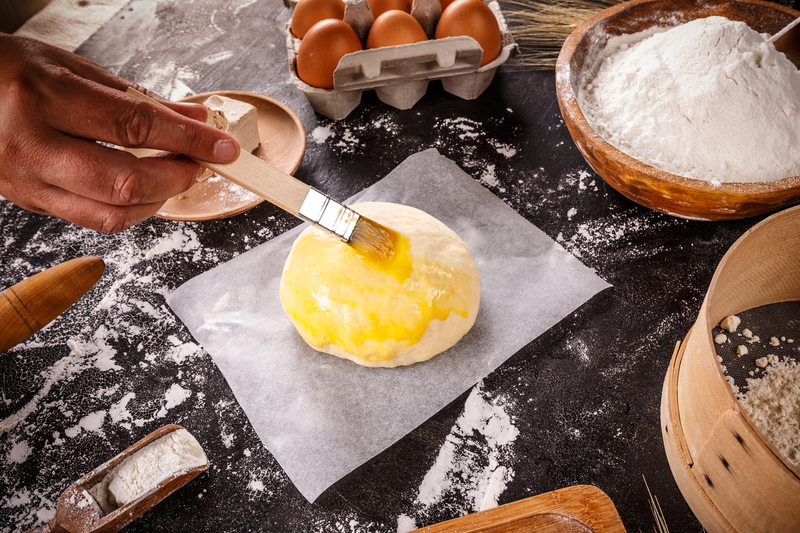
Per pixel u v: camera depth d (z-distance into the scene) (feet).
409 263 1.46
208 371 1.53
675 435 1.33
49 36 2.19
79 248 1.70
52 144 1.24
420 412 1.45
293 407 1.46
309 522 1.38
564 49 1.67
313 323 1.47
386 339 1.45
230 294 1.61
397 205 1.58
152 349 1.56
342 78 1.77
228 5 2.24
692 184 1.44
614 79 1.71
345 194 1.77
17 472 1.44
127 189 1.25
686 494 1.34
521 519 1.28
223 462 1.43
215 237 1.70
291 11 2.09
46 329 1.59
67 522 1.30
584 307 1.56
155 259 1.68
